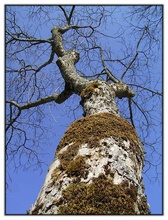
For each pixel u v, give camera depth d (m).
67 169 1.86
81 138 2.15
